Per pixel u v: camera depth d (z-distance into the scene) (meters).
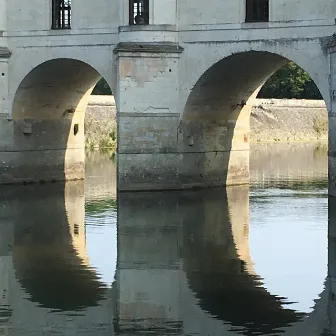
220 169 43.59
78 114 48.34
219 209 35.88
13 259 26.56
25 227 31.95
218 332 19.64
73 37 42.59
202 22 39.78
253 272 24.69
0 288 23.25
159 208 36.12
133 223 32.53
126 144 40.06
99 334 19.66
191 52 40.06
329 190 36.94
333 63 36.41
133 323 20.30
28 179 45.75
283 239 29.16
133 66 39.84
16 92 44.06
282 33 38.34
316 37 37.56
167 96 40.16
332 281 23.55
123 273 24.75
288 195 40.56
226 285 23.34
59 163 47.25
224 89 41.69
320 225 31.69
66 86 45.81
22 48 43.72
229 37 39.31
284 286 23.16
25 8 43.56
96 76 46.66
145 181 40.38
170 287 23.20
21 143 45.19
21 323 20.41
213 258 26.50
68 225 32.31
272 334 19.45
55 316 20.88
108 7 41.78
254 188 43.56
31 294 22.66
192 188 41.97
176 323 20.27
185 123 40.97
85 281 23.92
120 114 39.94
